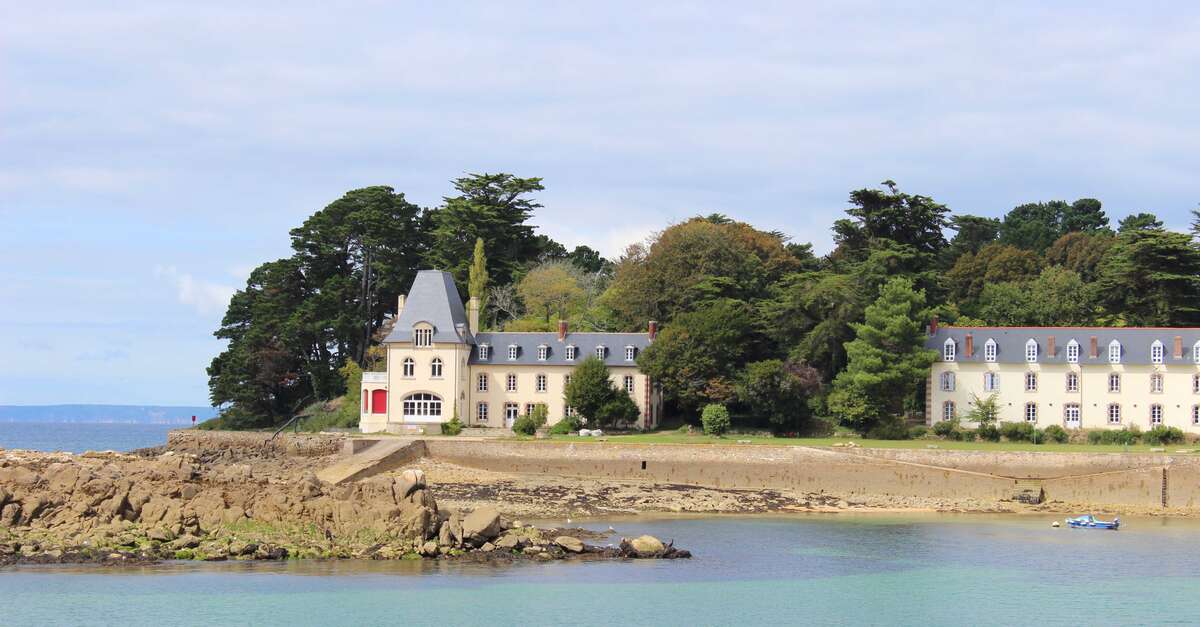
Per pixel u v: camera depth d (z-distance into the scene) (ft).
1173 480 341.82
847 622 214.28
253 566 238.68
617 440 393.29
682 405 444.96
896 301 424.46
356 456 387.96
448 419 443.32
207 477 260.62
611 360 448.24
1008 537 297.94
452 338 444.55
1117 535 301.63
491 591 226.99
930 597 232.12
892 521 322.96
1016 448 371.97
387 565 244.01
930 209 519.19
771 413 423.64
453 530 259.39
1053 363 414.41
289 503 256.11
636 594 229.66
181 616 205.16
